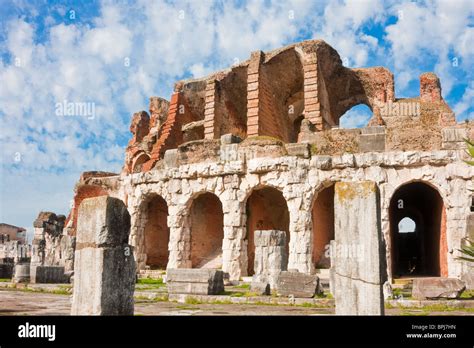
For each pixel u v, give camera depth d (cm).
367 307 966
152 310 1516
